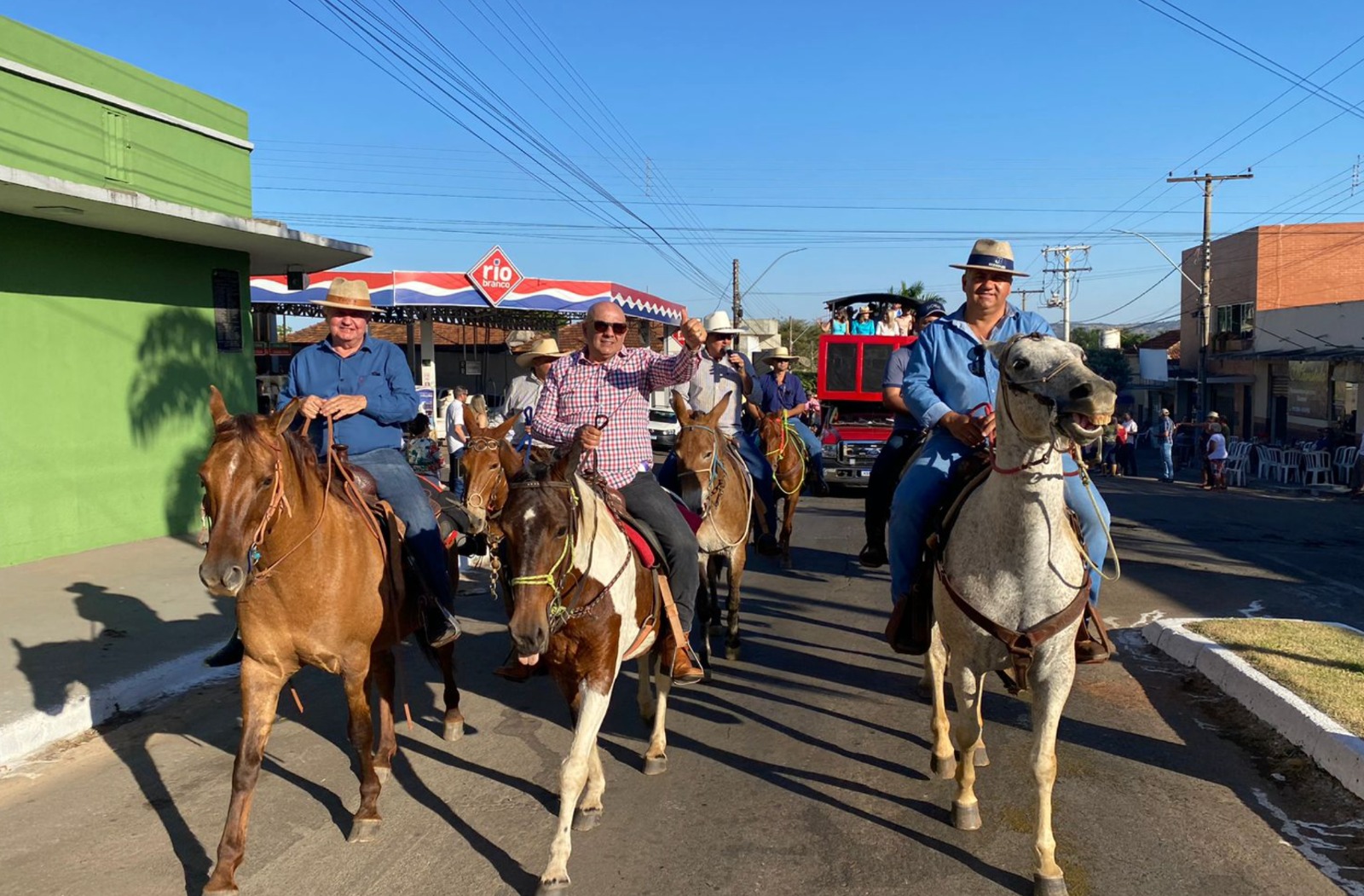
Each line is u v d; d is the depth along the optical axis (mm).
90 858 4484
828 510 16547
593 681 4422
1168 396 46938
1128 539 13695
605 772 5449
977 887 4176
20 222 10266
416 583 5312
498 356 34875
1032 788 5145
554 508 4121
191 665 7145
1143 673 7047
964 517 4391
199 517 12820
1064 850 4461
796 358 12273
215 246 13000
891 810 4922
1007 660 4250
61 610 8438
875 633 8484
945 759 5266
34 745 5828
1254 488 23609
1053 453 3959
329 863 4426
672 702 6641
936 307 8820
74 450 10945
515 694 6883
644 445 5516
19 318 10273
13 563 10250
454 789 5246
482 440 5820
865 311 20906
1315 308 29516
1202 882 4164
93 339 11180
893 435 6570
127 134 11797
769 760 5602
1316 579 10711
